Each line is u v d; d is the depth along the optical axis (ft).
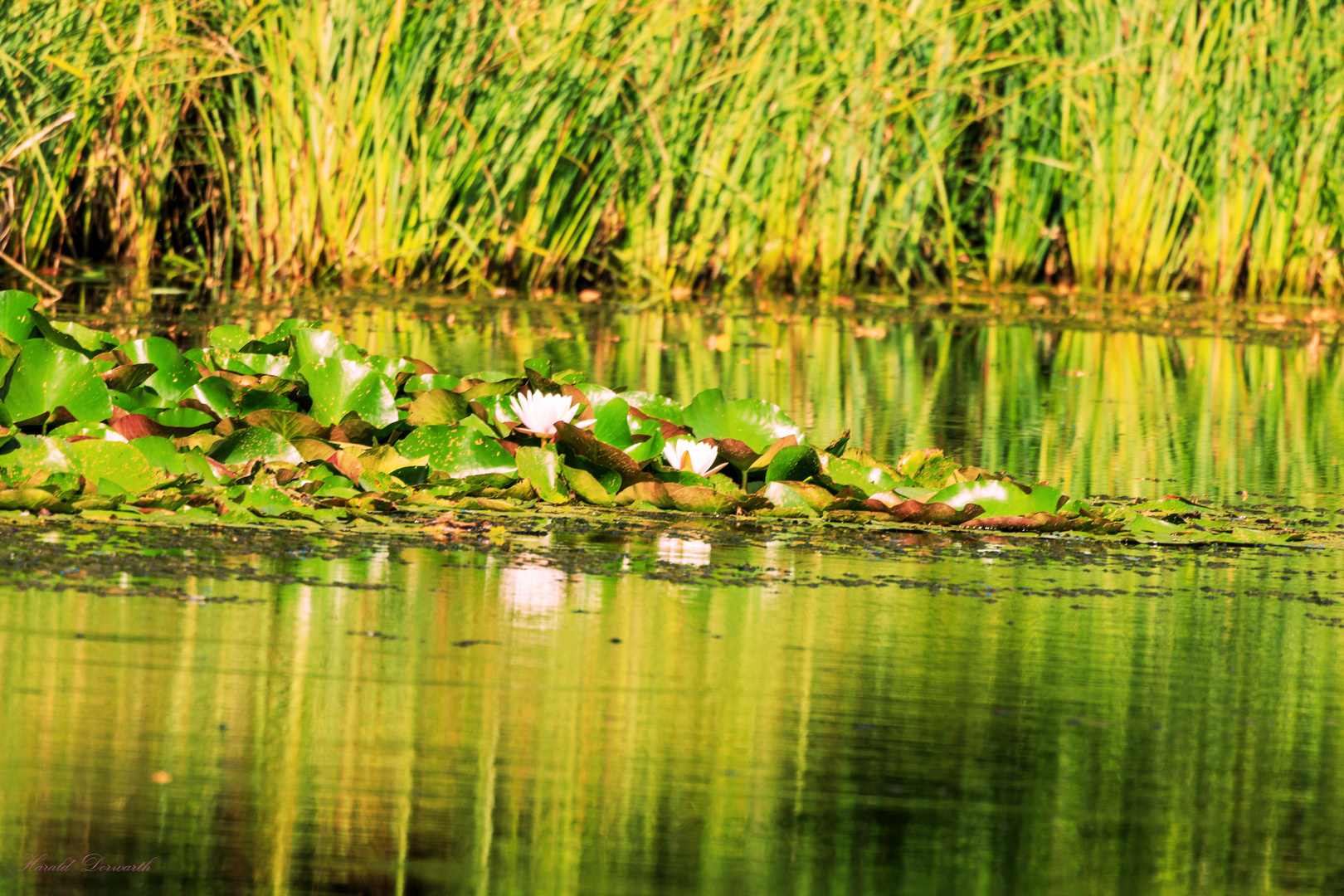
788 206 90.79
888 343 74.02
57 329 41.68
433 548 32.60
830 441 48.62
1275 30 93.86
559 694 24.07
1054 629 28.94
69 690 22.98
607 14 83.66
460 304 79.92
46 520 32.53
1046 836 20.22
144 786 20.22
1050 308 88.28
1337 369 71.82
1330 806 21.52
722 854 19.35
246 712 22.65
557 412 39.29
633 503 38.04
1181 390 64.13
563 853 19.16
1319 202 96.89
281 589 28.63
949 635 28.22
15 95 76.18
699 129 88.48
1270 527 38.91
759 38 87.20
